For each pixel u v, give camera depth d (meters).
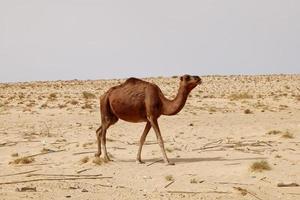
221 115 34.47
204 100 47.06
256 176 14.98
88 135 25.53
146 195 13.12
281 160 17.41
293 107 40.34
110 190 13.75
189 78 16.91
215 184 14.19
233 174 15.33
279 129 26.83
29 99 49.97
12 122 31.11
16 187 14.18
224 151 19.81
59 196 13.06
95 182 14.79
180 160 17.94
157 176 15.40
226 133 25.88
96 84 80.25
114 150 20.47
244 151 19.58
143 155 19.33
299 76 86.94
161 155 19.16
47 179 15.14
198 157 18.52
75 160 18.30
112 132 26.52
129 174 15.77
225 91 61.47
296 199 12.66
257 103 43.53
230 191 13.38
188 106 40.72
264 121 30.95
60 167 17.09
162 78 90.50
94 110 37.59
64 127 28.75
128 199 12.74
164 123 30.11
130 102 17.19
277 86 67.62
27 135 25.58
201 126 28.69
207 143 22.33
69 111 36.94
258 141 22.31
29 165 17.52
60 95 56.09
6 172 16.39
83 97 51.41
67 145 22.22
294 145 21.19
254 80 78.94
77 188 14.02
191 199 12.66
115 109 17.52
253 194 13.01
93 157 18.28
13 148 21.58
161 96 17.23
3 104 43.03
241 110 37.91
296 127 27.75
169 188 13.86
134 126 28.92
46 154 19.81
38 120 32.00
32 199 12.75
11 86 78.19
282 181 14.41
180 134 25.72
